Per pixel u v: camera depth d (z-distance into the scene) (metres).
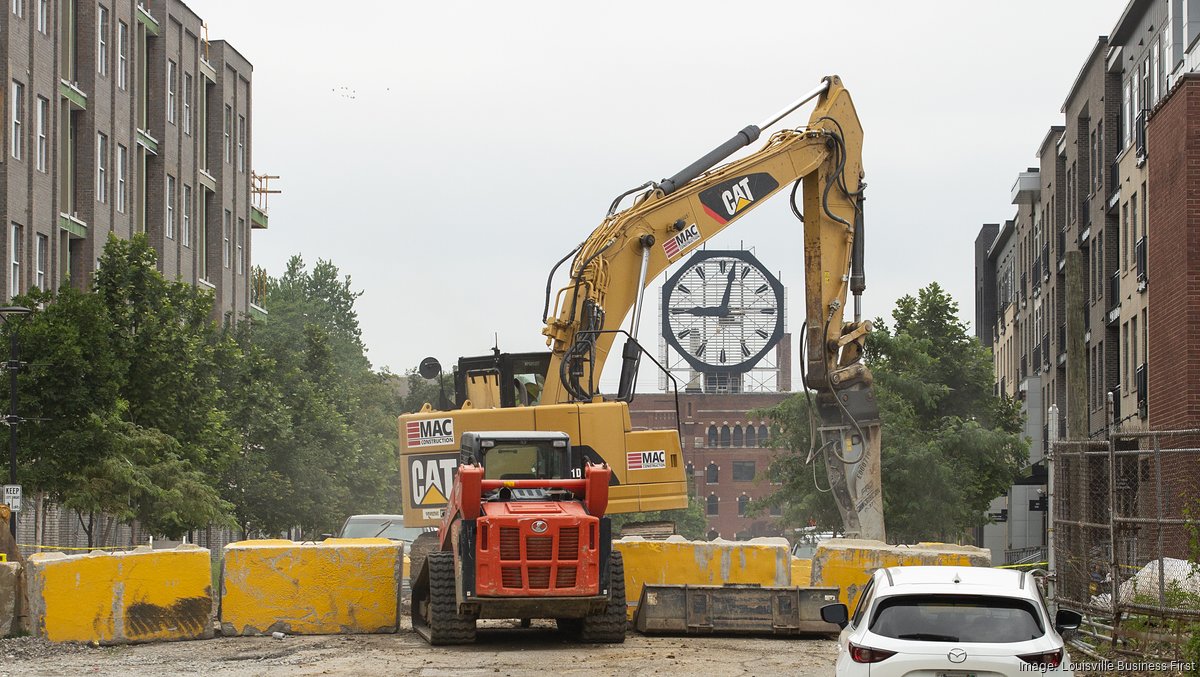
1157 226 32.34
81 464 33.97
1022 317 78.19
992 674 11.60
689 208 26.44
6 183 47.66
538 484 20.83
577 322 24.75
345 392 64.69
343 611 21.89
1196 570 16.86
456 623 20.20
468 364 25.55
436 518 24.11
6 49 47.78
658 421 135.62
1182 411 29.78
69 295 35.56
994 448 45.91
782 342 152.12
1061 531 19.86
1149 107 44.19
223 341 46.53
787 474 48.16
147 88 63.59
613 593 20.69
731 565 23.45
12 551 24.12
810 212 28.19
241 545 22.00
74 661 18.67
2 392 33.69
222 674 17.41
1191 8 40.72
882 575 12.80
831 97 28.36
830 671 17.75
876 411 27.06
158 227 63.41
